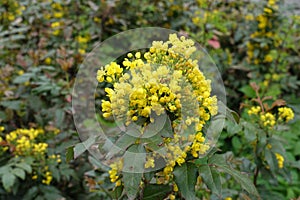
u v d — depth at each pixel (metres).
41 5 0.88
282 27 0.96
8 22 0.93
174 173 0.32
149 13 1.01
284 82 0.96
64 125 0.67
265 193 0.56
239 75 0.98
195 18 1.00
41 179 0.63
